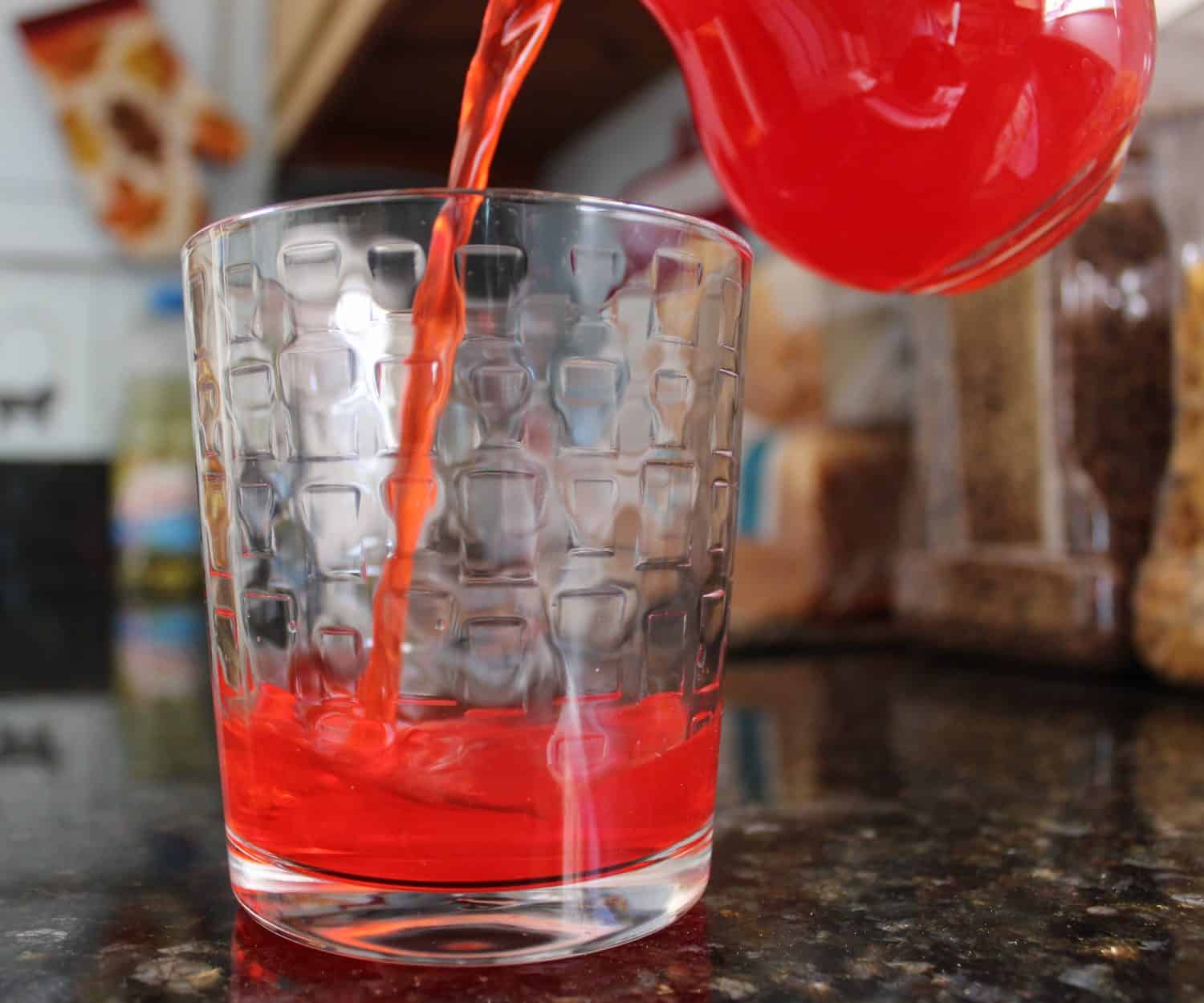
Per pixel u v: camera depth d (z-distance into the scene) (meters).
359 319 0.23
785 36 0.25
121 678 0.55
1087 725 0.39
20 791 0.35
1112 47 0.24
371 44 0.71
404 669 0.22
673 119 0.81
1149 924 0.24
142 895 0.27
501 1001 0.21
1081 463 0.44
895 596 0.58
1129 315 0.43
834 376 0.65
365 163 0.98
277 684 0.23
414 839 0.22
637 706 0.23
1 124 0.96
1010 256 0.27
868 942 0.24
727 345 0.24
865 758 0.36
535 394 0.23
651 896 0.23
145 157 0.98
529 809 0.22
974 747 0.37
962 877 0.27
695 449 0.24
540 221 0.22
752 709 0.44
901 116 0.25
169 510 0.95
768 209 0.27
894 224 0.26
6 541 0.98
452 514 0.22
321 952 0.23
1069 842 0.29
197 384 0.25
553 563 0.23
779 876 0.27
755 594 0.64
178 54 1.00
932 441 0.52
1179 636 0.41
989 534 0.49
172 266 1.02
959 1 0.24
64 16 0.96
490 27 0.27
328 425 0.23
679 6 0.26
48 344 0.99
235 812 0.24
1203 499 0.40
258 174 1.02
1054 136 0.25
